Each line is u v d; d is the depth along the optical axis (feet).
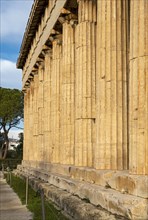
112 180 50.78
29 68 156.87
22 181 136.26
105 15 57.52
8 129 329.93
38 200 81.46
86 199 55.57
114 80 56.24
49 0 102.32
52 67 105.81
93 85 69.10
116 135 55.83
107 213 44.83
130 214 39.42
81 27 69.82
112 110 56.03
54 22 92.12
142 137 43.47
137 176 42.83
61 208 63.31
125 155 55.98
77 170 67.77
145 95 43.65
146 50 44.06
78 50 70.44
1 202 89.76
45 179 97.35
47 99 114.21
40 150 125.59
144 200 39.65
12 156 364.17
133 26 45.62
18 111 320.29
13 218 67.46
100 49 57.72
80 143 68.74
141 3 44.52
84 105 68.69
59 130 98.27
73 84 83.97
